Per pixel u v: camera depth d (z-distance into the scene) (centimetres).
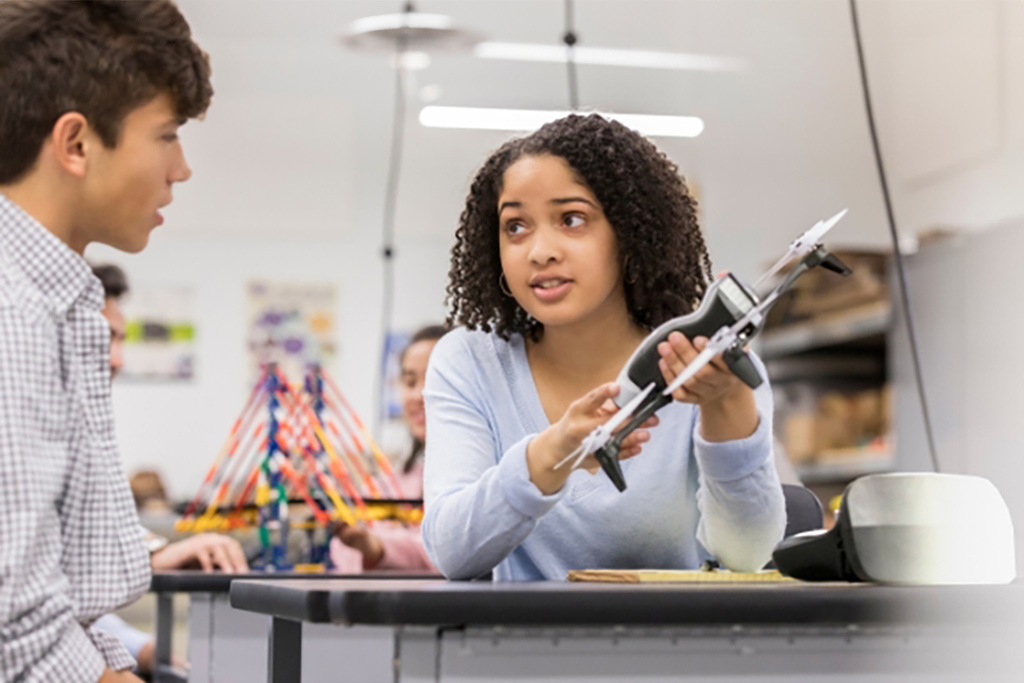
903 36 558
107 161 108
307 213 608
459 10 529
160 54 109
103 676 99
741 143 602
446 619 84
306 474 203
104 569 104
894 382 452
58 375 99
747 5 545
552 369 138
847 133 593
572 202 125
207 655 183
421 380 313
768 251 602
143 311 601
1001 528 102
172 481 599
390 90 607
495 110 451
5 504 91
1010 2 480
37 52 106
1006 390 400
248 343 608
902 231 568
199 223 601
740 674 90
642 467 131
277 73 590
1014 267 400
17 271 101
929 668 92
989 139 497
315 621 87
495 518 112
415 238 621
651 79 600
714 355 99
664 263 132
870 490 101
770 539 122
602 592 85
